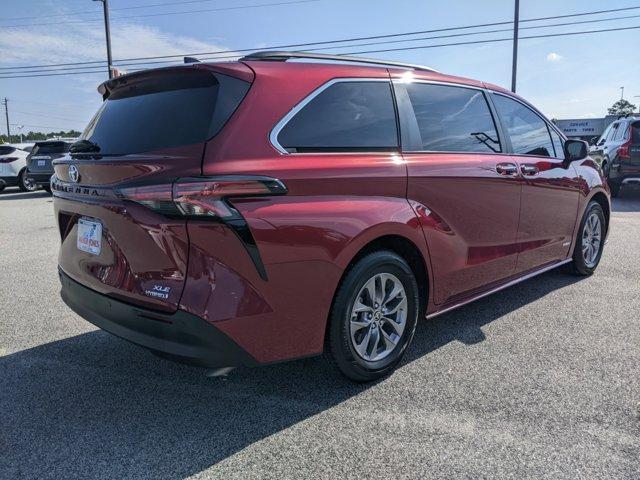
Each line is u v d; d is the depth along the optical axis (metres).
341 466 2.37
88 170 2.74
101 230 2.75
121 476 2.31
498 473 2.31
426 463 2.38
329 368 3.19
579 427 2.64
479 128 3.84
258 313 2.50
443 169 3.35
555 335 3.82
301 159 2.66
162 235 2.41
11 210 11.79
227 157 2.43
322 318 2.75
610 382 3.10
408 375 3.22
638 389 3.02
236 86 2.60
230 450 2.50
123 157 2.61
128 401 2.96
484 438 2.56
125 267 2.63
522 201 4.09
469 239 3.61
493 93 4.09
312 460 2.41
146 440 2.58
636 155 11.35
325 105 2.87
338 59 3.12
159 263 2.47
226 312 2.41
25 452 2.48
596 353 3.50
